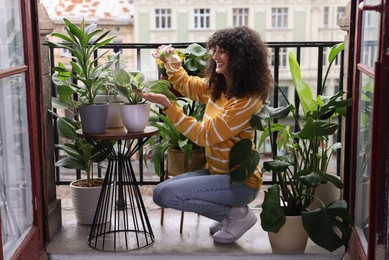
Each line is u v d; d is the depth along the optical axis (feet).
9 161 7.62
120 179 9.24
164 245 9.11
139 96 8.53
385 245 6.75
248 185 8.75
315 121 8.48
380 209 6.70
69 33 8.87
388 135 6.56
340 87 10.61
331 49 9.59
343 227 8.26
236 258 8.83
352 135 8.65
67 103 10.09
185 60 9.65
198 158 9.50
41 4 9.23
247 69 8.31
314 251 8.97
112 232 9.55
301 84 9.38
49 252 8.95
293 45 10.58
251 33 8.52
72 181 11.33
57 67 9.35
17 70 7.70
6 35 7.49
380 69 6.52
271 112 8.55
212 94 8.91
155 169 9.76
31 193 8.50
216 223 9.57
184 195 8.59
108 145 9.12
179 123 8.35
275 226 8.39
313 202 9.51
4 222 7.38
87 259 8.88
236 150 8.50
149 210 10.85
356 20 8.47
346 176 8.98
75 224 10.10
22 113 8.16
